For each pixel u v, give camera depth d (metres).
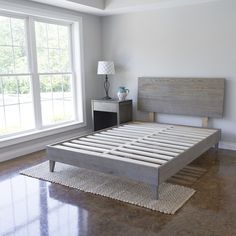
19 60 4.09
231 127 4.31
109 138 3.82
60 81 4.84
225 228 2.24
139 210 2.53
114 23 5.18
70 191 2.93
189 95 4.49
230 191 2.90
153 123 4.83
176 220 2.36
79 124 5.10
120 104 4.77
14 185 3.08
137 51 5.00
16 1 3.84
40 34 4.41
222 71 4.25
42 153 4.25
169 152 3.12
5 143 3.87
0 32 3.83
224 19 4.12
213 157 3.97
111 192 2.88
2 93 3.92
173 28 4.57
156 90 4.80
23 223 2.35
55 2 4.14
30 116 4.34
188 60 4.51
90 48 5.18
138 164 2.72
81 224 2.32
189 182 3.12
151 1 4.25
